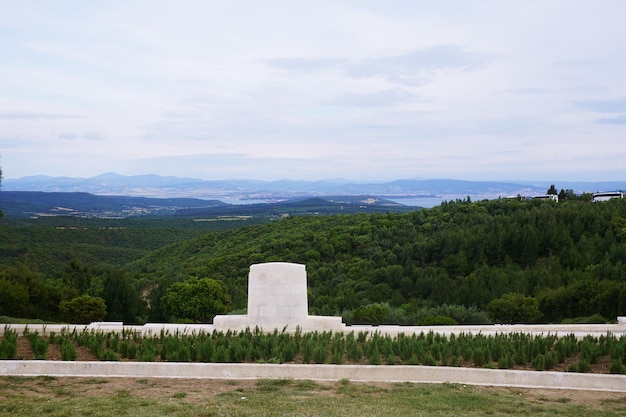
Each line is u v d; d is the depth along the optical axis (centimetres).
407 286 5462
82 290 5259
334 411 1359
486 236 5981
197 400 1438
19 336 2250
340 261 6581
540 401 1486
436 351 1920
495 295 4819
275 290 2412
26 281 4422
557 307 4281
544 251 5778
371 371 1680
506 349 1908
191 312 4569
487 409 1405
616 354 1877
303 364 1755
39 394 1466
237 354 1856
